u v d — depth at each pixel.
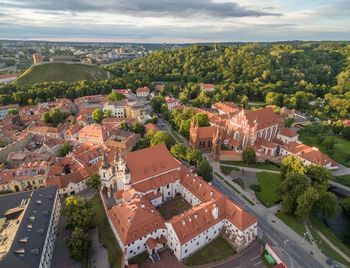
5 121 192.00
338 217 110.81
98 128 162.12
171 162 106.94
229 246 84.12
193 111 199.25
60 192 108.25
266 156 146.75
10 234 69.88
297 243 88.12
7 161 128.00
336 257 83.38
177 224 77.38
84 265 75.94
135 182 95.44
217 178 127.81
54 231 86.56
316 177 118.00
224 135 163.88
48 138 158.62
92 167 120.62
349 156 163.38
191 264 76.88
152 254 78.88
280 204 109.56
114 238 85.50
